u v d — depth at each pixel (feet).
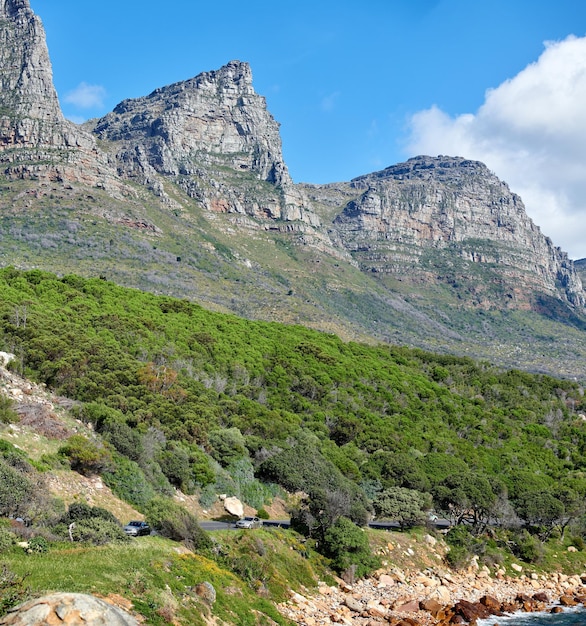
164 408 250.16
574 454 374.84
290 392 353.72
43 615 76.02
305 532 196.03
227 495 217.97
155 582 113.70
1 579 91.66
